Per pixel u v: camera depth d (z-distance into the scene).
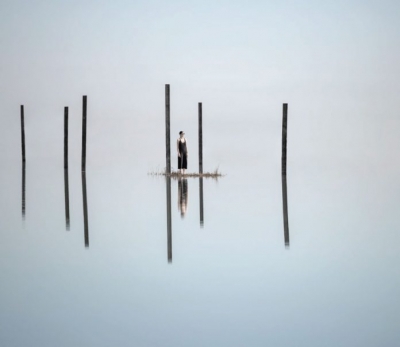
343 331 15.52
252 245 25.86
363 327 15.78
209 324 16.00
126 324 15.93
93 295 18.38
